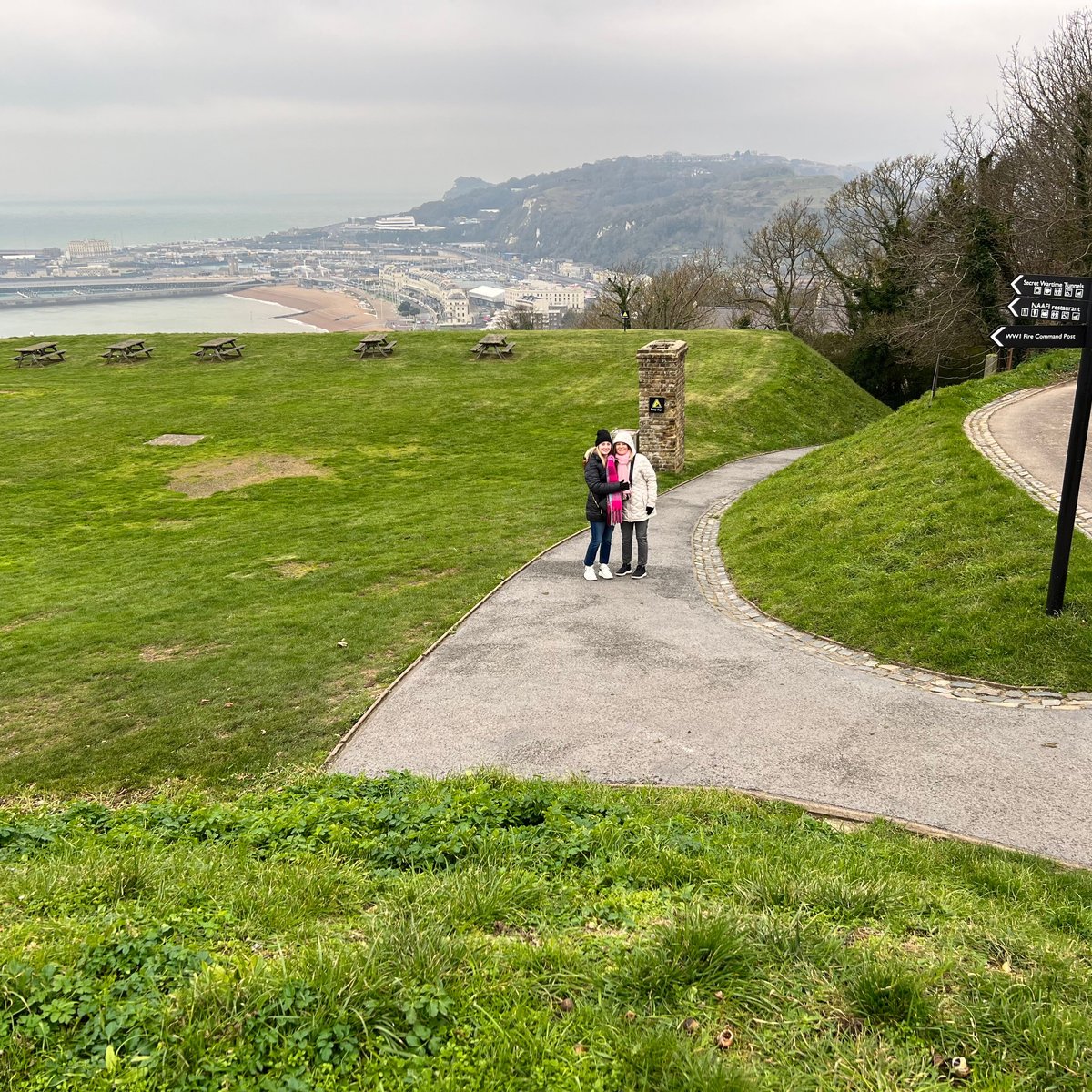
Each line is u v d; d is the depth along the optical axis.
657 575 14.15
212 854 5.67
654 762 8.01
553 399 30.11
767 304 60.28
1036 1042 3.54
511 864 5.30
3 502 22.23
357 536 17.61
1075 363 20.59
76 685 11.00
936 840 6.42
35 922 4.33
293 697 10.15
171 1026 3.44
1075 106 28.62
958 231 33.59
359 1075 3.27
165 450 26.52
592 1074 3.30
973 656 9.45
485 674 10.40
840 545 13.08
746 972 3.99
